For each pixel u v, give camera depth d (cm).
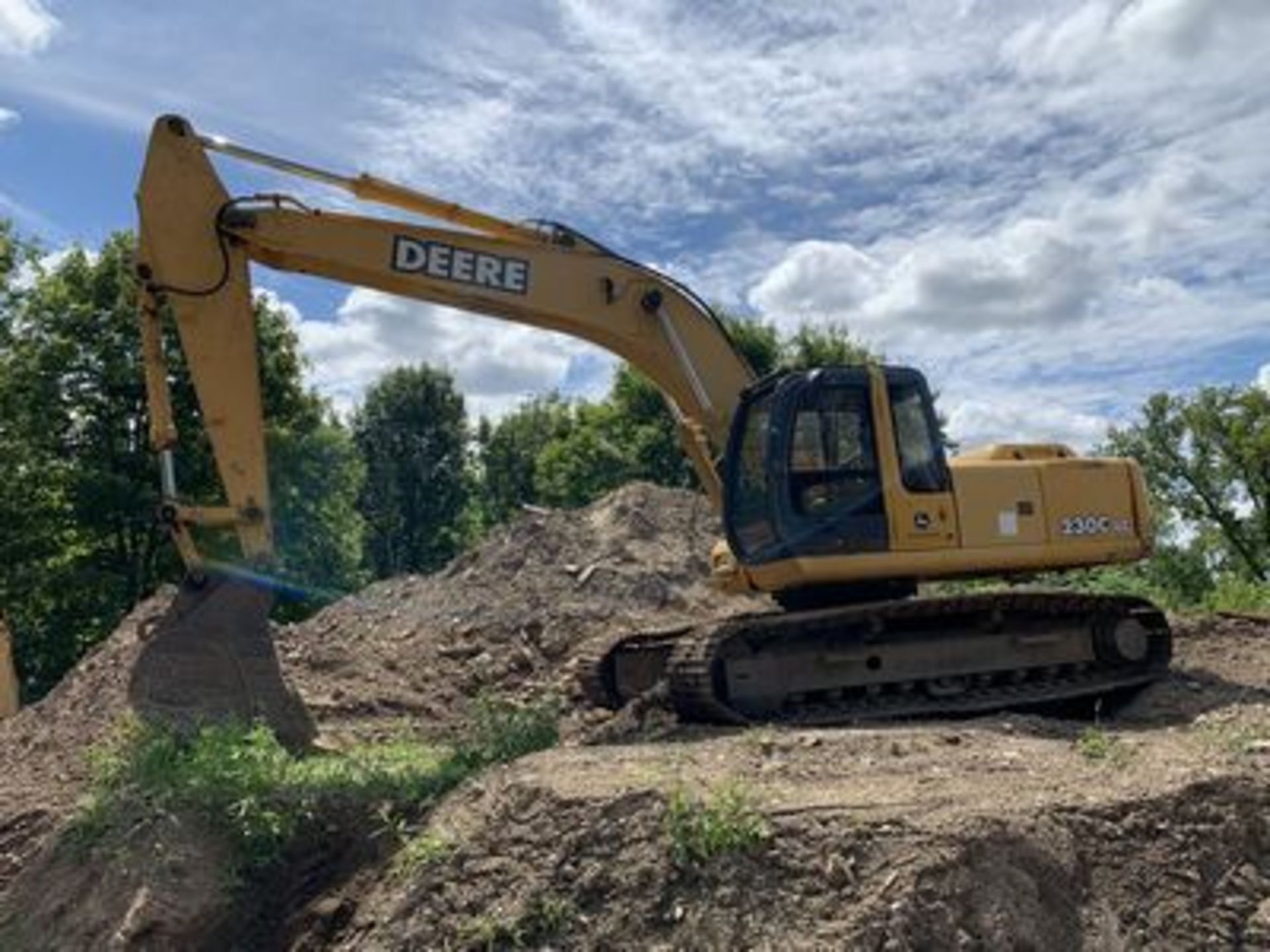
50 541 2578
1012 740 809
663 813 615
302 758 855
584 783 660
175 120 957
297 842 739
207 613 896
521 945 581
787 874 576
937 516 1041
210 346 948
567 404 6475
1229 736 816
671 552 1742
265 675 901
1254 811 657
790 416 1013
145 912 683
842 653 1038
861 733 823
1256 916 599
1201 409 3912
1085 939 572
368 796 764
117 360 2766
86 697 1038
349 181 1010
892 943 536
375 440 5959
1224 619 1415
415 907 618
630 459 4225
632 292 1079
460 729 1116
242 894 715
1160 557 3591
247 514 930
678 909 573
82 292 2798
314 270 996
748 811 612
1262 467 3834
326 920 664
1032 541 1073
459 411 6097
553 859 609
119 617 2742
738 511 1056
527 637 1504
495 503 6519
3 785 874
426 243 1019
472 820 668
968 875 567
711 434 1093
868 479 1030
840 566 1011
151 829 730
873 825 594
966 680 1082
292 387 3109
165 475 930
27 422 2628
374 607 1661
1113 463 1129
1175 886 606
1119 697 1117
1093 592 1192
